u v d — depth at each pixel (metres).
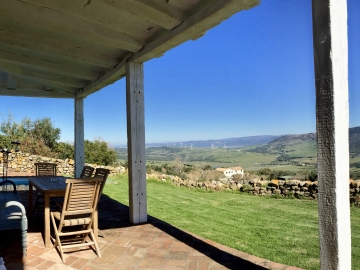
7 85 6.59
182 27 3.03
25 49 4.16
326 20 1.72
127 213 4.79
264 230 4.47
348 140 1.76
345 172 1.74
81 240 3.30
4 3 2.78
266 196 7.90
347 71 1.77
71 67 5.27
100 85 5.89
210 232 4.31
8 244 3.14
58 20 3.10
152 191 8.55
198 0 2.79
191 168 14.45
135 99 4.25
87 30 3.32
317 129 1.79
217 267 2.62
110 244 3.26
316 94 1.79
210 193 8.49
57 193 3.17
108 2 2.63
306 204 6.75
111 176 11.14
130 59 4.24
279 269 2.55
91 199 3.06
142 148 4.26
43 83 6.56
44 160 10.95
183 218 5.27
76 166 7.38
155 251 3.04
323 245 1.78
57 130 15.10
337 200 1.71
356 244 3.76
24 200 5.72
